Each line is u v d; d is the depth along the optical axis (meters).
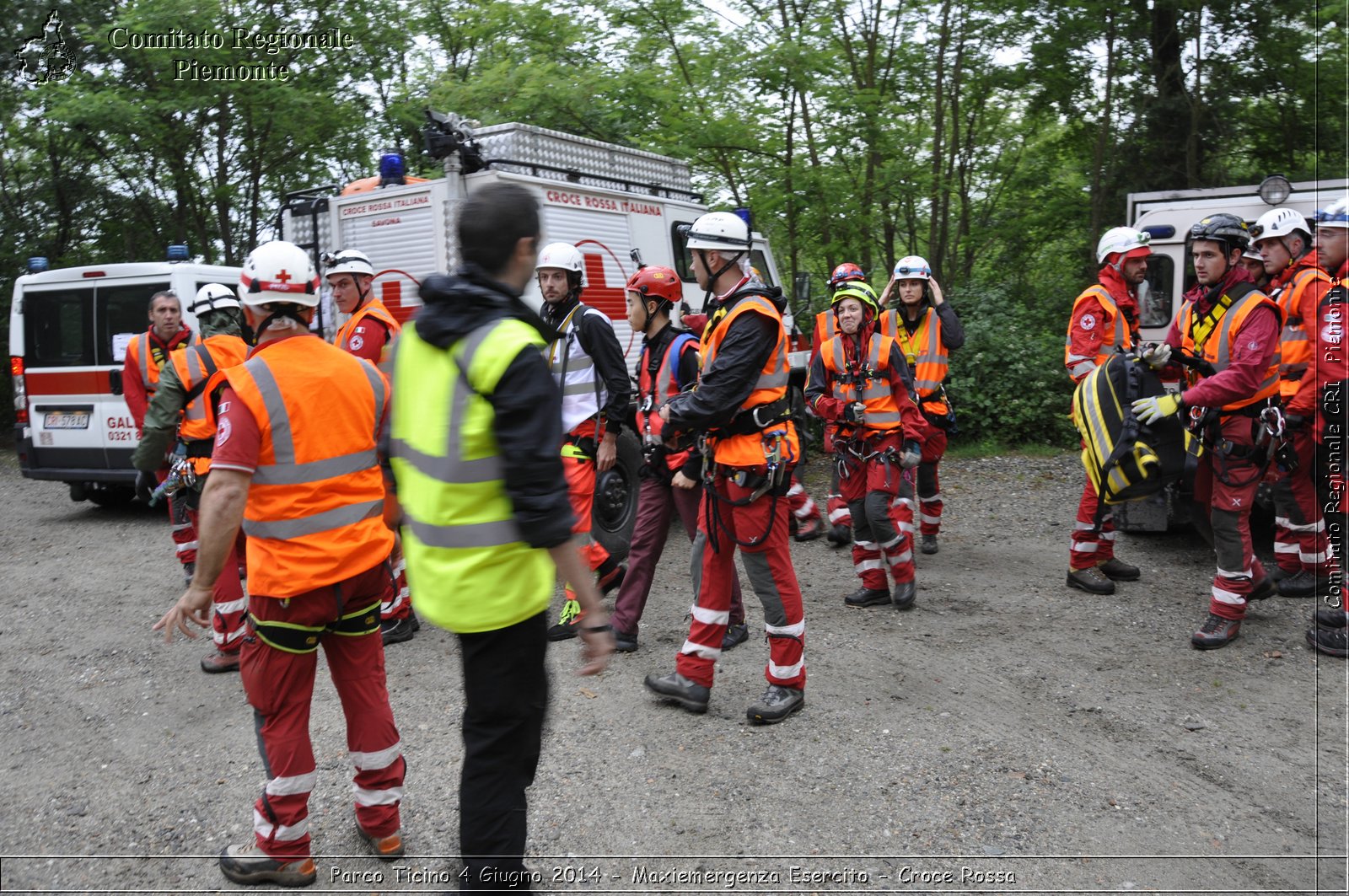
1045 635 5.38
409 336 2.70
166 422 4.95
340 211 7.16
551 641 5.42
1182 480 5.88
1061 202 14.22
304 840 3.20
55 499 10.76
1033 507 8.39
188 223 16.73
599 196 7.54
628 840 3.41
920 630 5.51
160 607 6.34
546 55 12.15
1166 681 4.70
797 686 4.38
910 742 4.12
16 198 17.31
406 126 14.88
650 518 5.12
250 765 4.04
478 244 2.56
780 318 4.10
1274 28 12.50
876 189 11.77
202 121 14.20
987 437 10.88
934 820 3.51
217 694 4.82
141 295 9.02
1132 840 3.37
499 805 2.67
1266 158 13.75
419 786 3.82
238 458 2.89
